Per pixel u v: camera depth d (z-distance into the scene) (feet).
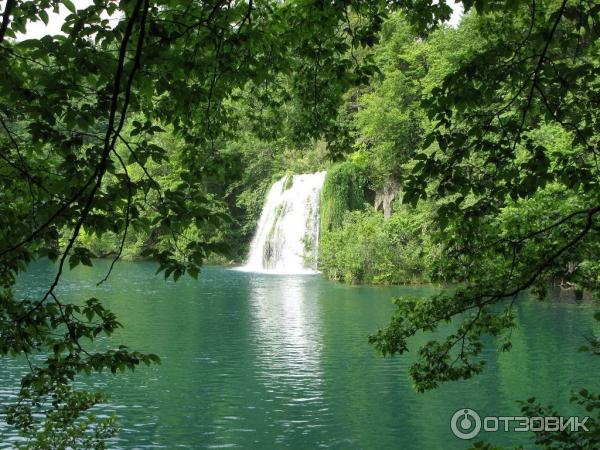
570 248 20.17
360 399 39.81
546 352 51.85
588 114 18.79
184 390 41.91
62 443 22.58
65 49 13.58
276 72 26.21
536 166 17.69
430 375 21.25
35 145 15.56
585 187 18.66
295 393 41.24
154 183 14.88
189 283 114.21
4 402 37.78
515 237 20.85
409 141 125.90
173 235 15.31
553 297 84.23
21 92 13.98
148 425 34.76
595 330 60.59
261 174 178.81
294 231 146.20
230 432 33.76
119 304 84.07
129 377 45.14
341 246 120.47
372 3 23.59
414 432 33.78
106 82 14.46
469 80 17.21
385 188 136.05
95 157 14.71
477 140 17.71
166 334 61.98
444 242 21.24
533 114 18.69
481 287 20.84
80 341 57.36
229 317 73.10
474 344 21.67
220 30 18.95
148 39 14.70
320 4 22.67
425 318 21.16
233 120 29.84
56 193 15.16
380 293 96.73
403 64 134.92
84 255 15.19
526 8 22.27
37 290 98.27
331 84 28.17
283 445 31.89
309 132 30.68
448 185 17.65
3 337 16.15
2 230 15.14
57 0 14.60
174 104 22.03
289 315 74.69
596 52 20.10
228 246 15.48
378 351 21.76
